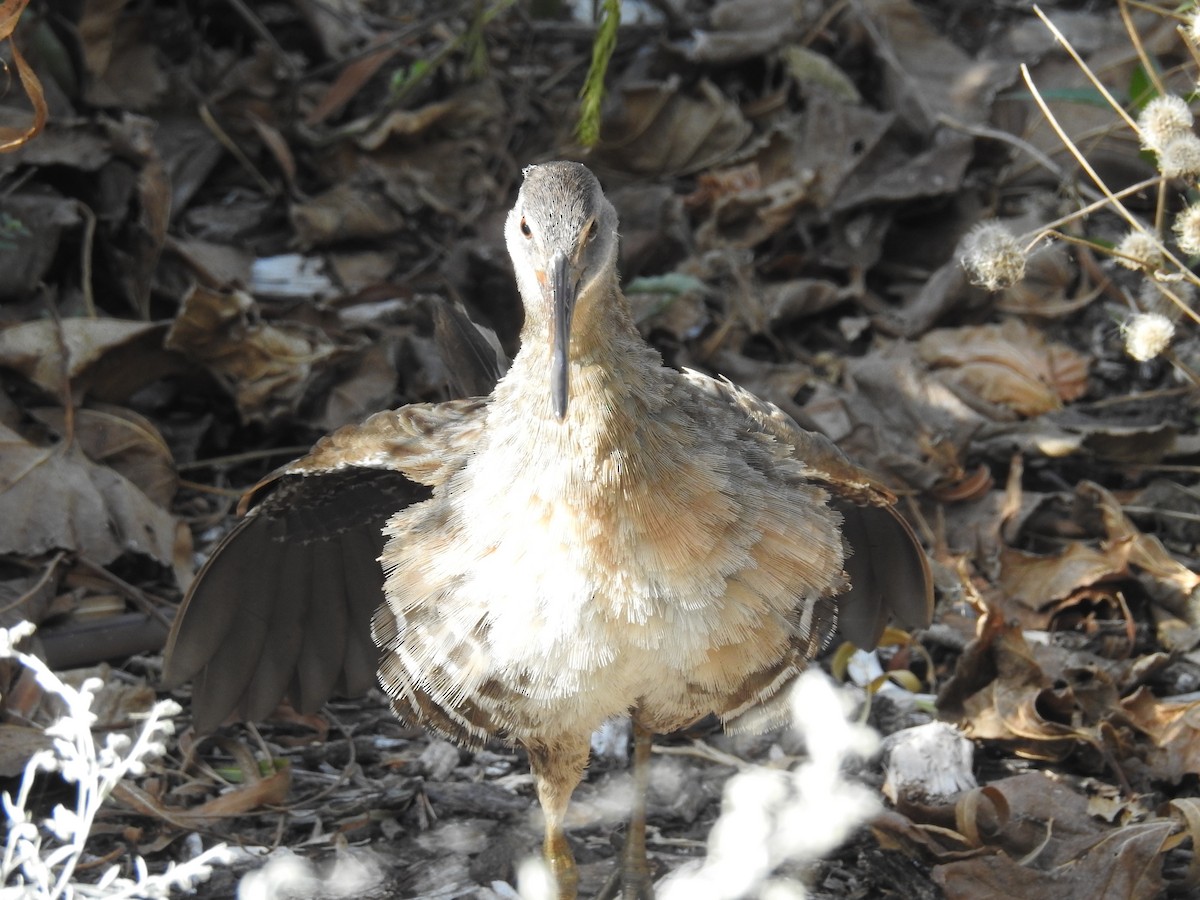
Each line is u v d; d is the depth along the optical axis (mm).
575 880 5855
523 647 5387
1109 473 8594
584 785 6859
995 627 6828
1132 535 7574
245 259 9531
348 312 9438
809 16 10977
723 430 5770
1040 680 6801
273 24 11133
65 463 7637
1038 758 6777
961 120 10164
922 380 8664
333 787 6738
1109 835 5770
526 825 6582
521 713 5586
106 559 7375
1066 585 7602
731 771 6910
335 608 6820
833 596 5961
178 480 8188
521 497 5367
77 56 9773
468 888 6156
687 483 5363
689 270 9617
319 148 10203
